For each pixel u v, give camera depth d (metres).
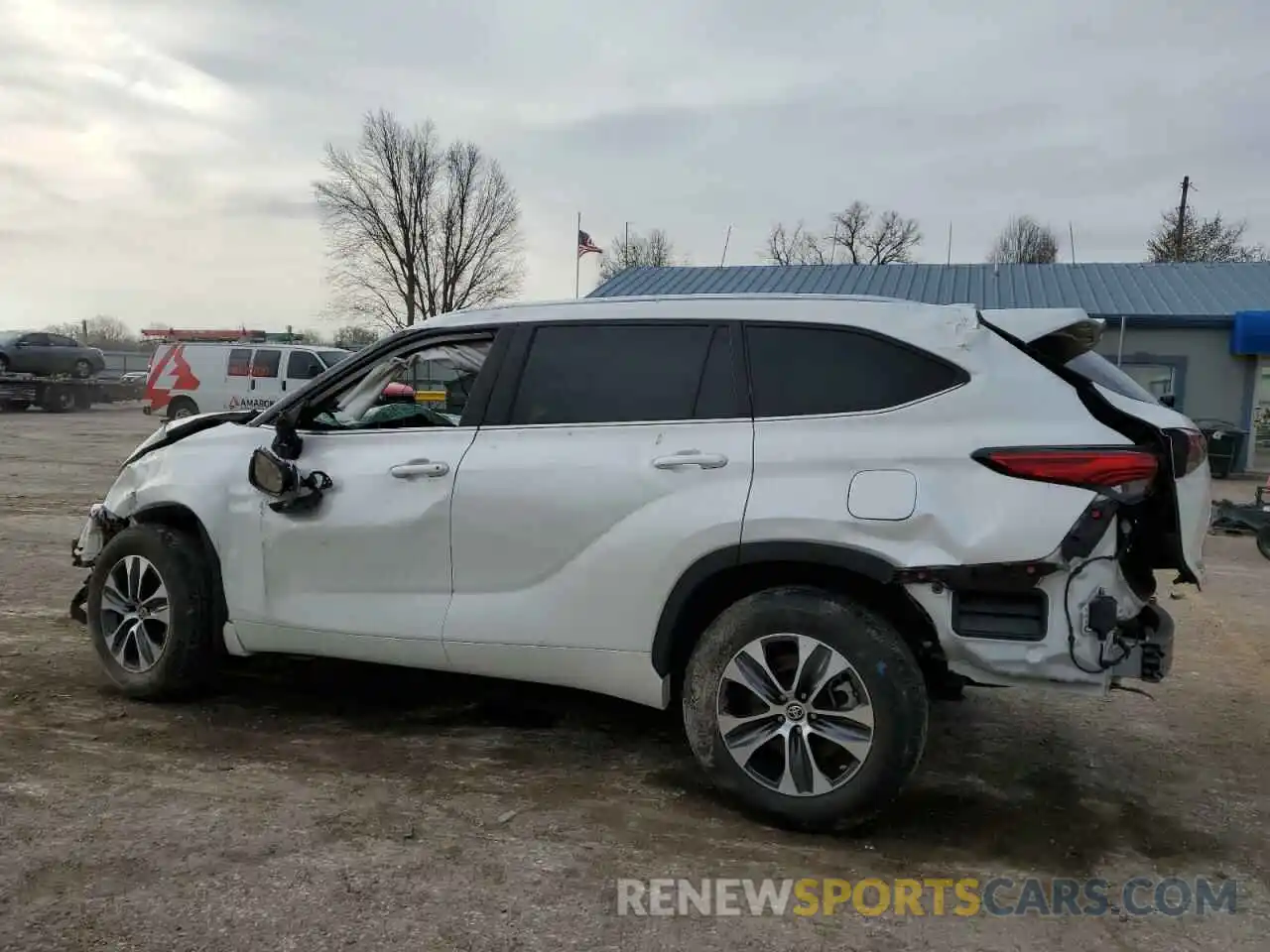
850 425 3.44
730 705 3.48
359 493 4.08
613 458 3.68
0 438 20.70
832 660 3.32
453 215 52.59
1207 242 48.50
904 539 3.25
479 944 2.70
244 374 21.91
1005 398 3.32
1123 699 5.08
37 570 7.48
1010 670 3.20
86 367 31.22
